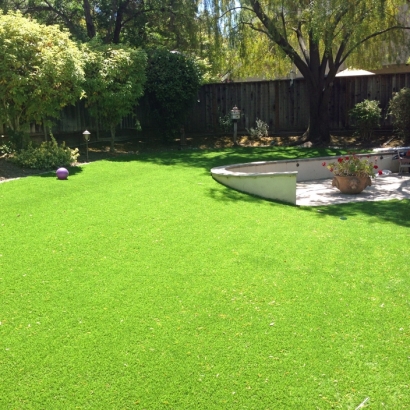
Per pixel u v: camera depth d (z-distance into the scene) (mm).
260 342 3219
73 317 3479
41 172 8516
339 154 12000
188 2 14203
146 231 5297
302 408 2631
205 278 4172
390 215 6797
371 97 15398
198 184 7797
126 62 11391
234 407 2639
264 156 11625
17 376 2848
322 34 11820
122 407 2627
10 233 5027
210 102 16438
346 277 4297
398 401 2688
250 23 13750
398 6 13477
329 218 6465
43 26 9008
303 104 16047
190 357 3049
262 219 6062
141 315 3529
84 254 4598
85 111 13266
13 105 9102
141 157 11102
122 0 16938
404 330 3400
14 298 3719
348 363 3008
